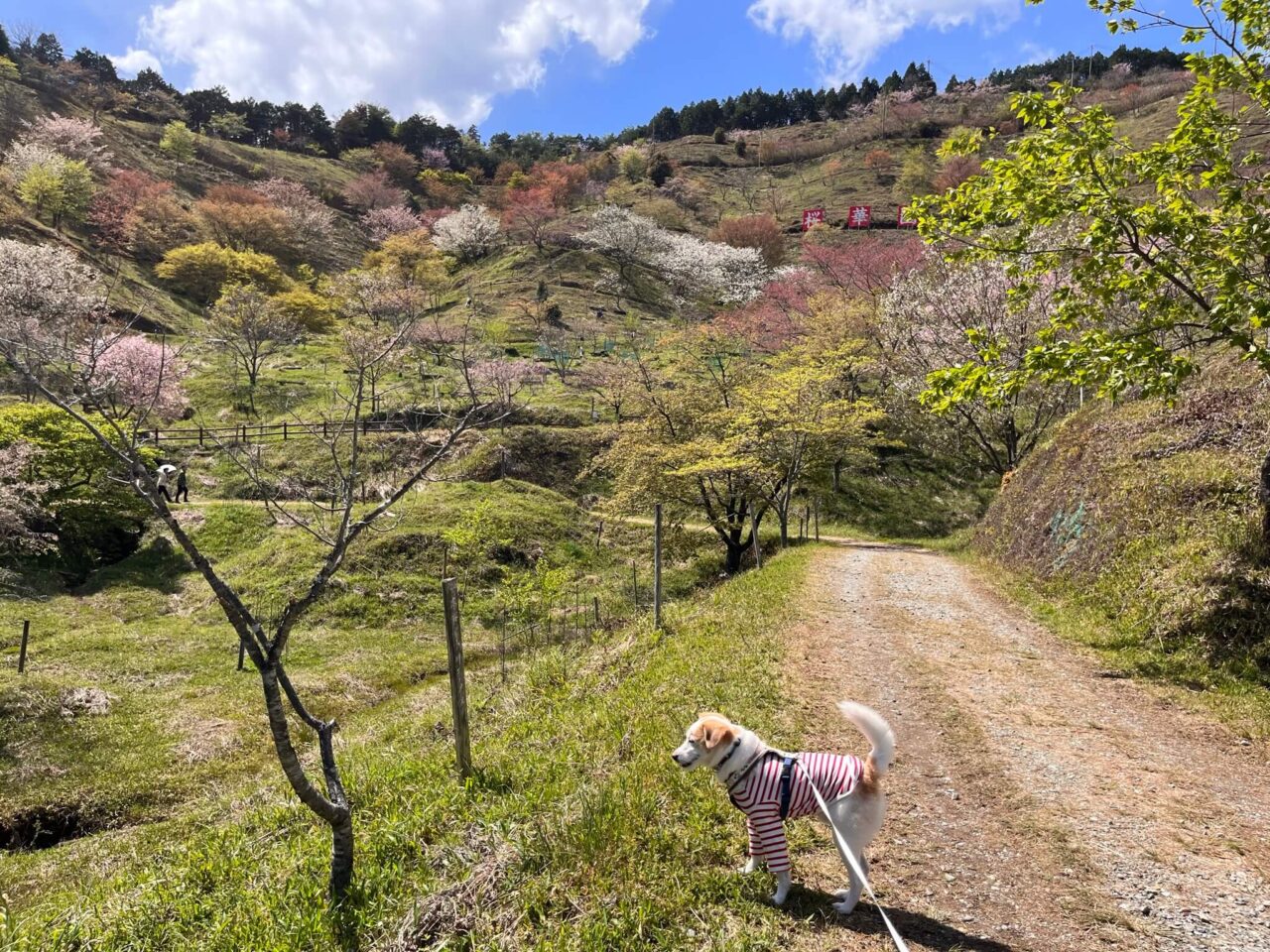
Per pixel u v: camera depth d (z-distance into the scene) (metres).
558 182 112.56
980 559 21.64
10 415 28.72
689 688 8.63
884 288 48.28
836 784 4.46
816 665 10.19
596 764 6.50
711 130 168.25
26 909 7.31
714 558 31.00
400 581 25.05
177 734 14.37
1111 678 9.88
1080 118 9.90
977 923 4.59
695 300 84.12
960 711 8.56
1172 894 4.97
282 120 139.62
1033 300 25.92
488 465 37.12
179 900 5.27
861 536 34.47
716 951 4.10
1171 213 9.25
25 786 12.26
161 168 96.38
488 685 14.02
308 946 4.39
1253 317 8.05
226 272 67.12
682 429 30.69
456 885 4.76
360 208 111.31
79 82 113.56
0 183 64.88
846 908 4.56
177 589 25.84
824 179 122.69
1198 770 7.10
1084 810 6.18
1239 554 10.82
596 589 26.47
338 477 5.73
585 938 4.16
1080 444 18.36
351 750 11.71
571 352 61.78
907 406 34.91
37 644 19.19
